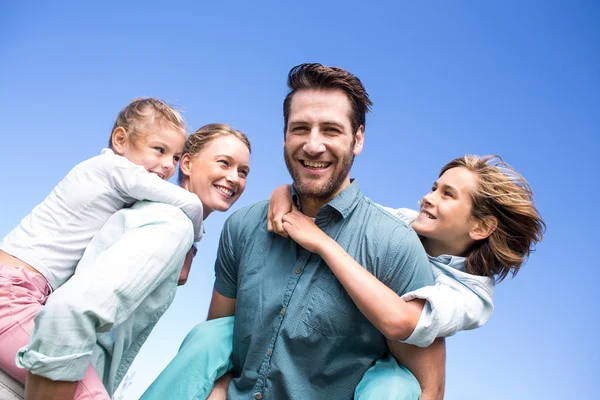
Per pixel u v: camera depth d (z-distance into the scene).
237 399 2.21
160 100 2.51
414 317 2.03
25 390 1.54
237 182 2.96
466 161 2.78
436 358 2.21
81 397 1.60
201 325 2.50
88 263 1.86
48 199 2.07
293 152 2.20
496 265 2.73
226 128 3.03
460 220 2.67
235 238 2.49
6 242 1.97
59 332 1.47
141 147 2.38
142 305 1.83
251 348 2.21
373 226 2.24
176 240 1.77
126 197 2.04
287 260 2.26
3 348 1.64
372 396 2.04
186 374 2.31
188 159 3.00
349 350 2.17
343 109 2.18
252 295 2.27
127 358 1.93
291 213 2.24
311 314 2.13
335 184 2.20
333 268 2.04
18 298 1.74
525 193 2.70
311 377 2.14
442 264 2.62
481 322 2.45
